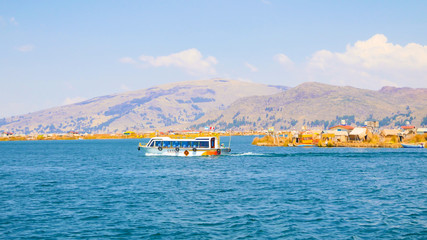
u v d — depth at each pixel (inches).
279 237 1295.5
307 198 1916.8
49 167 3750.0
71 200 1916.8
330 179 2596.0
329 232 1347.2
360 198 1911.9
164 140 4670.3
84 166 3809.1
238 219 1514.5
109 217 1556.3
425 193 2043.6
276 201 1845.5
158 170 3240.7
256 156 4626.0
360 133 7514.8
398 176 2738.7
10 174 3117.6
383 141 7229.3
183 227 1409.9
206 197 1962.4
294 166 3464.6
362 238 1284.4
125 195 2041.1
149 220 1507.1
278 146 7721.5
